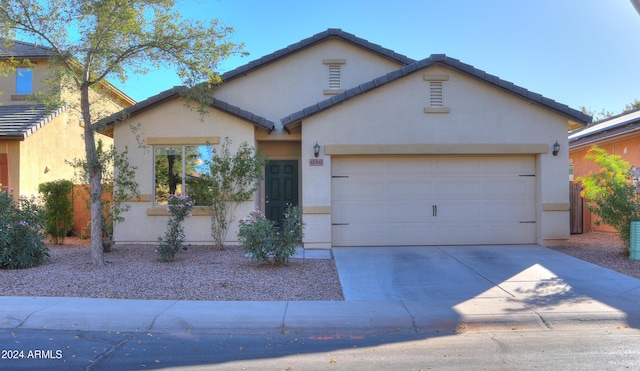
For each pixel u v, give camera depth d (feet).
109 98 40.68
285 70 47.55
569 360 17.65
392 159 41.63
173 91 41.06
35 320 22.17
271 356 18.29
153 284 28.45
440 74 40.91
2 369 16.63
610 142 53.21
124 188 40.86
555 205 41.06
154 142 41.75
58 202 44.86
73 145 58.18
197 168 41.70
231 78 46.91
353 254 37.99
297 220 33.76
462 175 41.83
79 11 31.45
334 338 20.75
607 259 35.65
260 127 41.81
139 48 33.27
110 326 21.88
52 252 39.68
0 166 48.21
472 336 20.97
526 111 41.14
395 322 22.39
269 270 32.42
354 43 47.55
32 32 32.22
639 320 22.82
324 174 40.47
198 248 40.40
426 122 40.83
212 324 22.13
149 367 17.01
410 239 41.60
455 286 28.78
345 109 40.73
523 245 41.60
